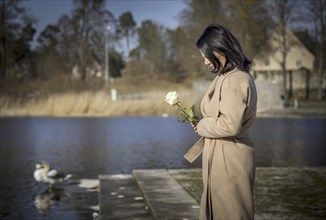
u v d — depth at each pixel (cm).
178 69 8812
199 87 3447
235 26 4988
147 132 2045
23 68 5328
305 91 6247
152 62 9475
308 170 993
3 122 2477
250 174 319
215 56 326
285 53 5428
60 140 1750
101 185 867
